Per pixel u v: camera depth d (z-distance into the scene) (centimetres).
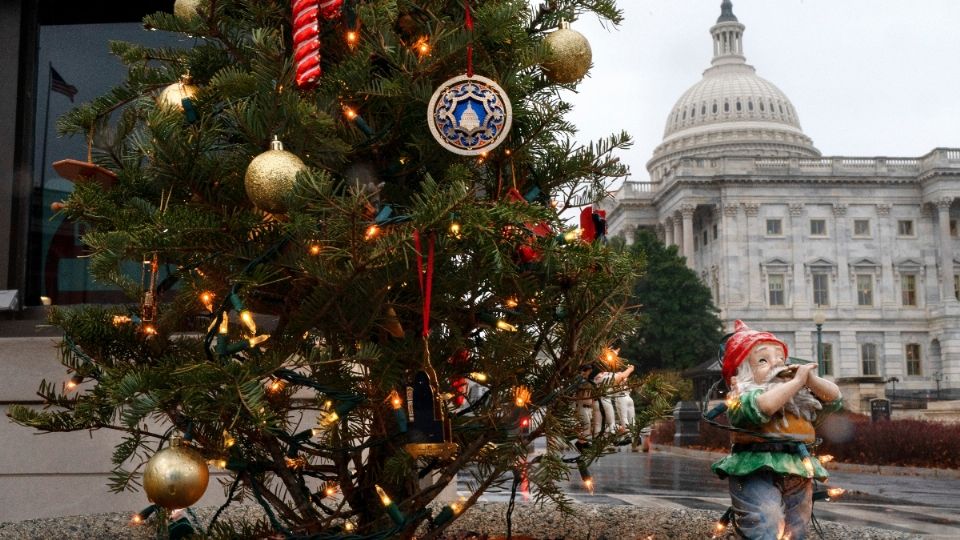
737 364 363
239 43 301
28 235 602
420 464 354
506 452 285
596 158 314
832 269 8512
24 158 605
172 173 267
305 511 290
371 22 267
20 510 544
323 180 234
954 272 8619
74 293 610
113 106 300
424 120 291
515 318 306
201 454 259
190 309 291
